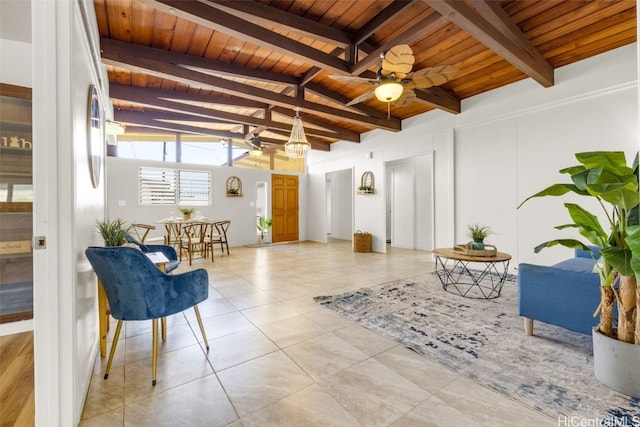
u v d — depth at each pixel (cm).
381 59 286
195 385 168
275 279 410
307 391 162
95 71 224
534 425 136
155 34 296
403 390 163
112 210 586
